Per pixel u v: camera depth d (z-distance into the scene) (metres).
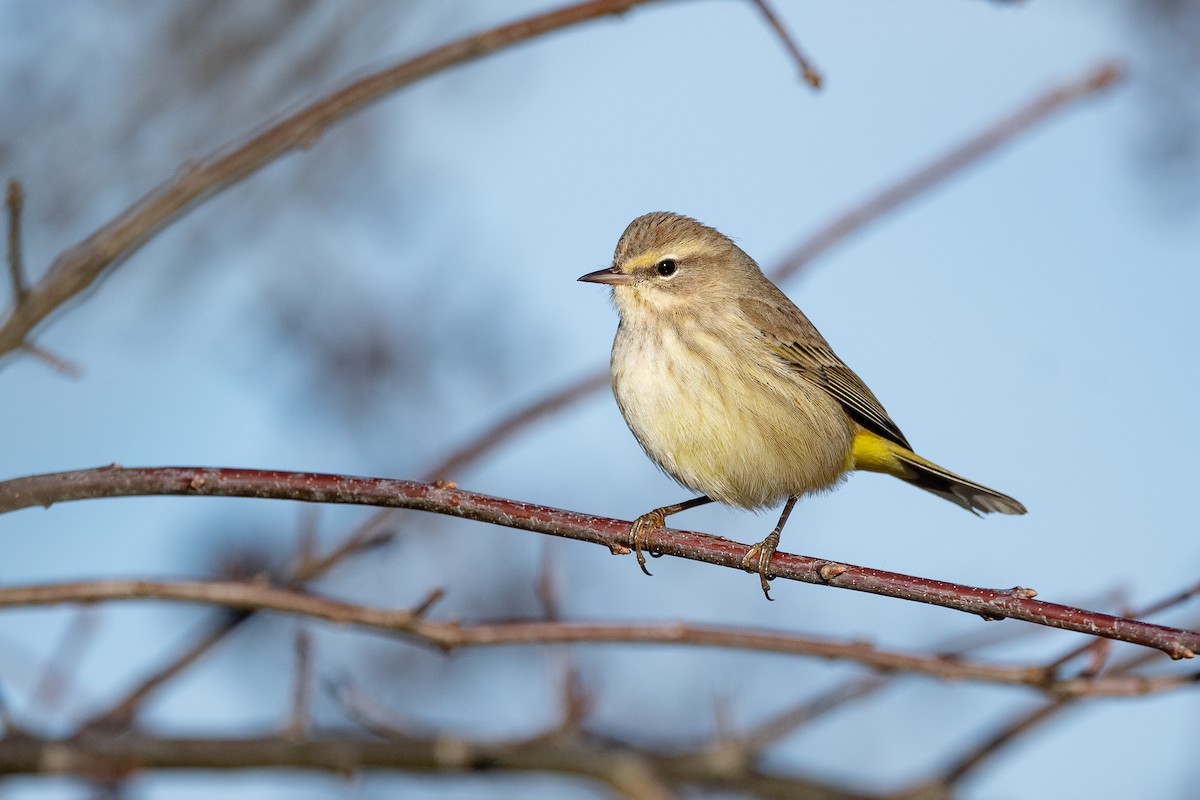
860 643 9.91
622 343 12.68
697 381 12.32
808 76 9.51
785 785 11.73
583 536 9.45
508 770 10.79
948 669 9.78
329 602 9.20
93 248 8.77
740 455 12.38
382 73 9.62
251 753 10.25
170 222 9.08
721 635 9.84
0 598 8.45
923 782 11.35
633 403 12.45
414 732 10.93
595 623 9.81
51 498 8.19
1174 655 8.02
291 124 9.30
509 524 9.17
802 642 9.90
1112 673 10.85
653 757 11.74
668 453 12.41
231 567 13.19
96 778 9.84
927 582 8.78
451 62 9.69
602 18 9.80
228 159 9.17
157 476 8.32
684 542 9.66
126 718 10.54
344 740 10.52
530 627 9.66
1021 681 9.70
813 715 11.80
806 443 12.65
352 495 8.73
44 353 8.52
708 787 11.87
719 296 12.81
